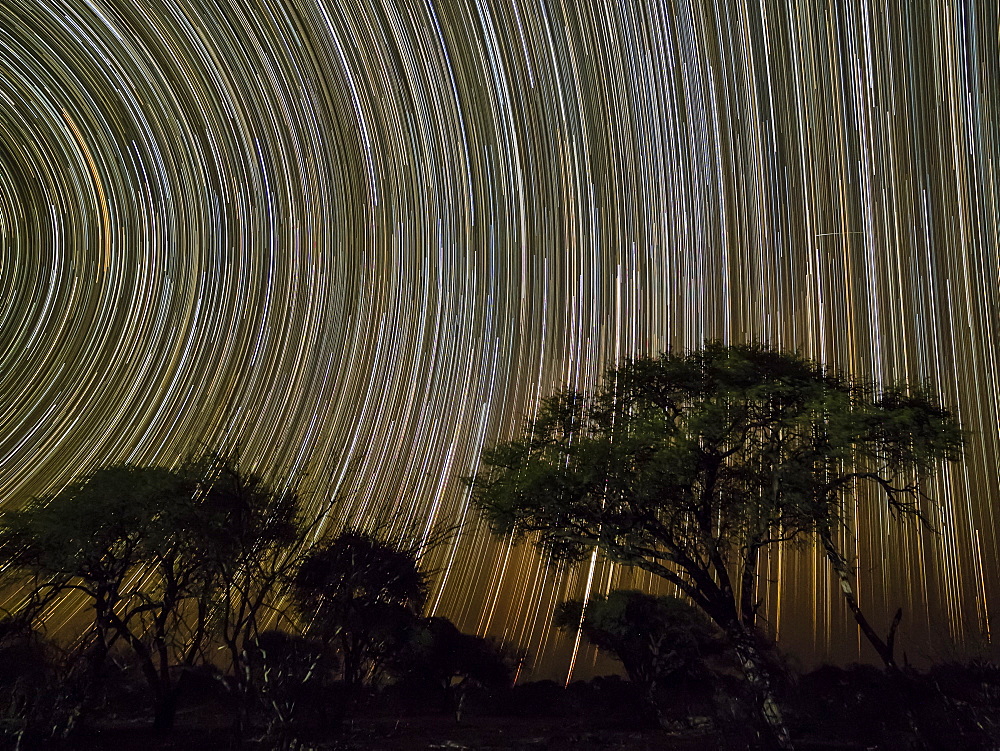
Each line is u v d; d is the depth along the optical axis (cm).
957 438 1162
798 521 1177
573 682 1902
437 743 1120
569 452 1228
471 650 1800
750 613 1063
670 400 1265
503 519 1241
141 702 1436
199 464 1221
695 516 1167
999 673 1116
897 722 1078
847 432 1095
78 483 1243
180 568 1191
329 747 1022
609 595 1791
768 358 1282
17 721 993
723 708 1194
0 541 1196
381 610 1432
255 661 1028
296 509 1253
